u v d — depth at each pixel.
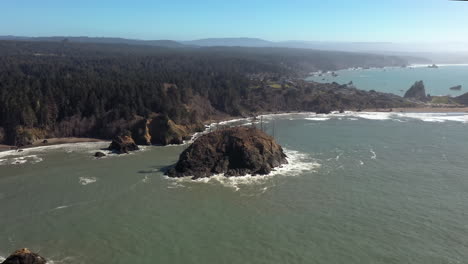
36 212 80.56
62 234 71.12
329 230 72.25
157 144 144.88
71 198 88.00
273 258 62.91
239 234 70.69
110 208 82.44
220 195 89.62
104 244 67.50
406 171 107.69
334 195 89.50
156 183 97.88
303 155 125.00
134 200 86.75
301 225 74.25
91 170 109.12
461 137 154.12
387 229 72.62
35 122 150.88
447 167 111.62
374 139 150.50
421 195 89.44
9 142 143.00
